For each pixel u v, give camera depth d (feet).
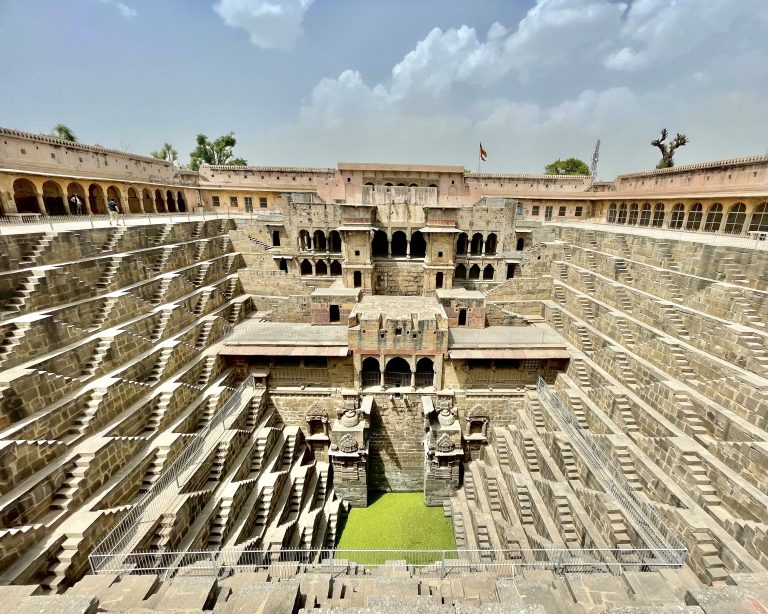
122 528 49.19
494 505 73.61
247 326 98.78
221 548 56.03
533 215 176.45
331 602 39.68
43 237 67.97
